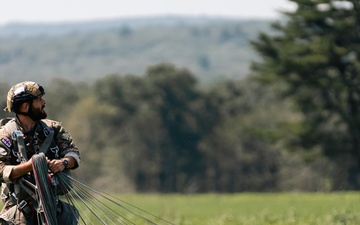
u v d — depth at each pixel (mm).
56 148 21344
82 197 21188
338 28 154875
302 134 161625
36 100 21172
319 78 159250
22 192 20875
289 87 165000
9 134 21094
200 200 107750
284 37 162000
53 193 20766
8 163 20969
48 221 20266
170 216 62375
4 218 20859
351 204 81000
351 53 157125
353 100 163750
